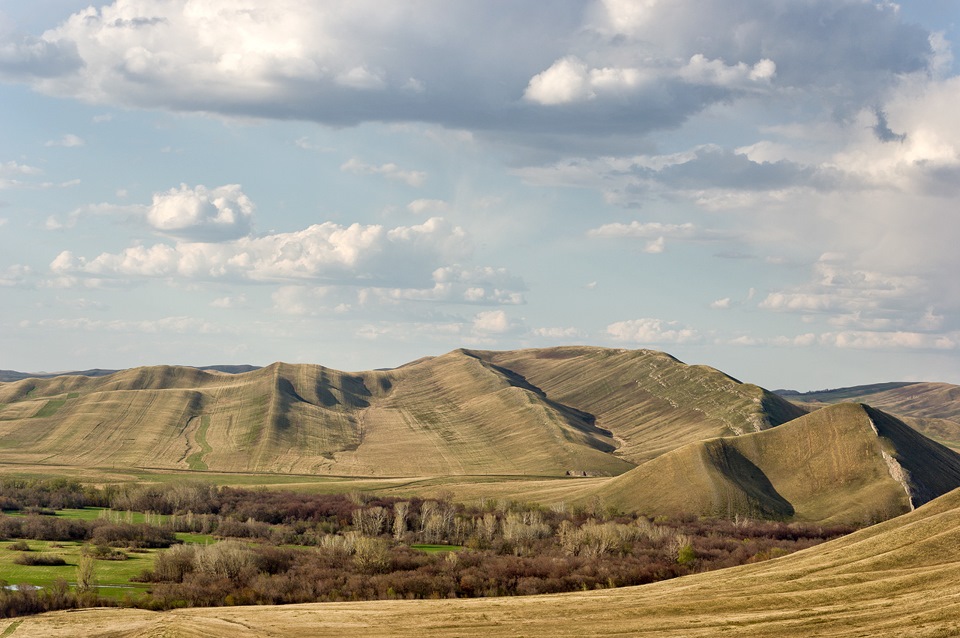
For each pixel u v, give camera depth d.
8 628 105.31
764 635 93.19
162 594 126.94
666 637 95.38
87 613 114.25
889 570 111.44
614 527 184.88
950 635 84.81
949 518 122.69
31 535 179.50
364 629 103.94
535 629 102.12
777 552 163.75
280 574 142.75
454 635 100.38
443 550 180.75
